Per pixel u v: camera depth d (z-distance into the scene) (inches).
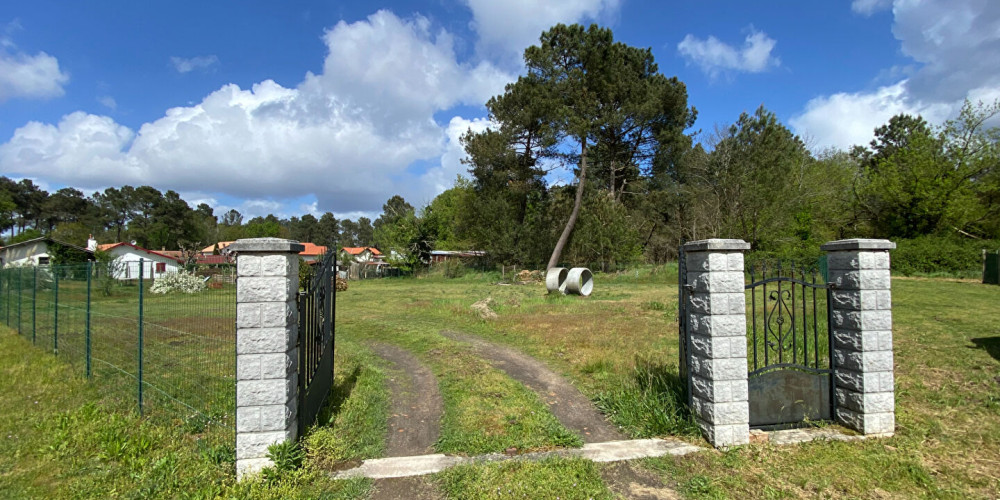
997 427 182.7
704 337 176.9
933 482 145.4
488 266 1475.1
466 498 138.6
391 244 1595.7
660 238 1494.8
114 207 3398.1
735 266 175.9
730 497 139.3
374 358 333.1
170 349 335.3
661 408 196.4
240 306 150.2
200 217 3346.5
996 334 319.3
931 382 233.6
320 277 205.8
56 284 345.1
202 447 172.2
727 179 1101.7
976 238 1026.7
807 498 138.3
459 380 266.7
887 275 186.7
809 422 191.0
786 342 313.6
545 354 332.5
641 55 1290.6
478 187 1480.1
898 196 1058.1
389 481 151.0
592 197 1362.0
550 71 1230.9
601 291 848.3
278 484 144.4
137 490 143.1
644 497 139.7
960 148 1014.4
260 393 150.3
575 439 179.0
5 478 151.4
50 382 262.7
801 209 1103.0
